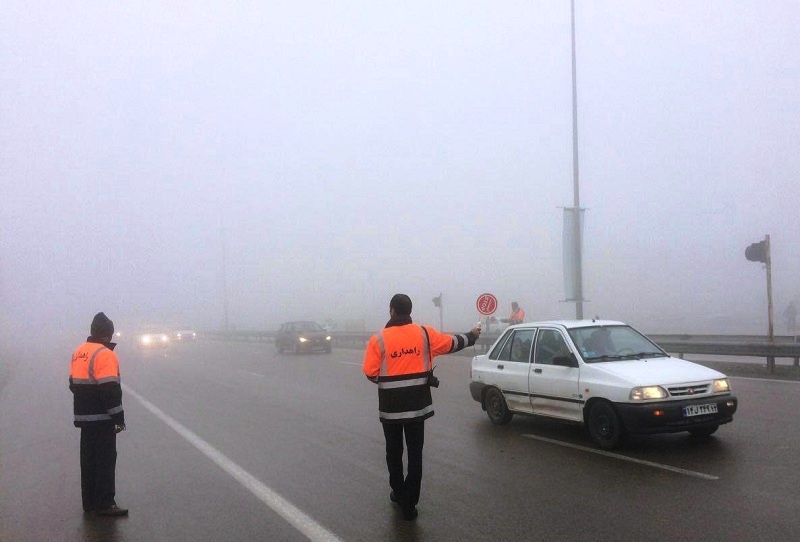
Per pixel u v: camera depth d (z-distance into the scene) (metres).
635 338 9.02
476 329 6.27
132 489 7.20
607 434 7.94
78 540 5.70
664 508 5.85
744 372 15.66
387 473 7.57
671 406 7.47
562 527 5.53
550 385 8.76
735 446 7.96
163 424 11.32
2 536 5.84
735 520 5.48
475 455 8.16
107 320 6.60
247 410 12.67
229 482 7.38
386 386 5.94
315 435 9.91
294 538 5.55
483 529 5.58
